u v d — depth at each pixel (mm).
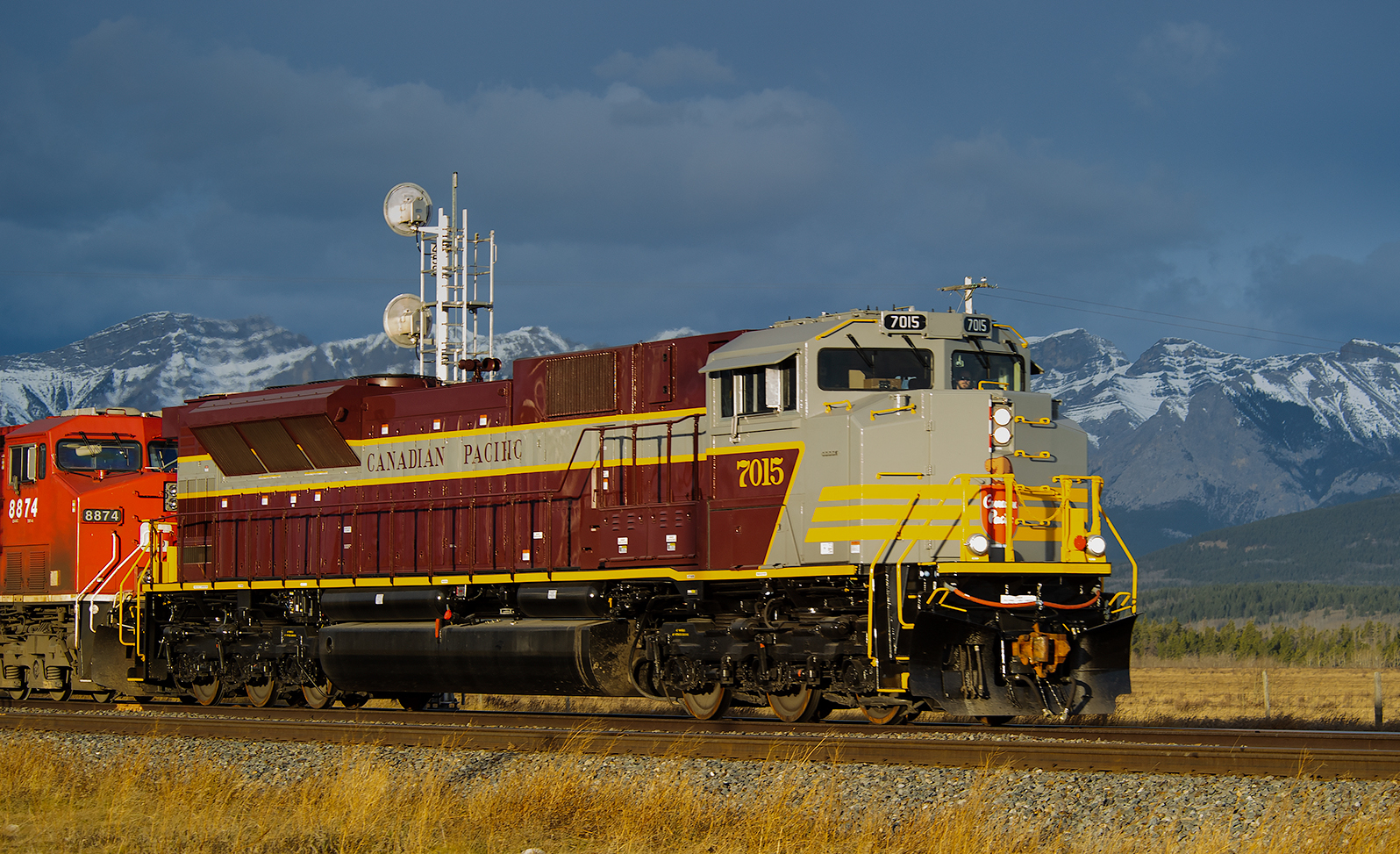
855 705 22453
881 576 20688
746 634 22891
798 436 22391
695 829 15156
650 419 24797
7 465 36438
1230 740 18875
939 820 14305
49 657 35094
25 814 17391
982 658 21266
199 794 17406
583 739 19594
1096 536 22031
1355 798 14367
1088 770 16469
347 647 28578
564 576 25609
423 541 28234
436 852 14859
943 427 21781
